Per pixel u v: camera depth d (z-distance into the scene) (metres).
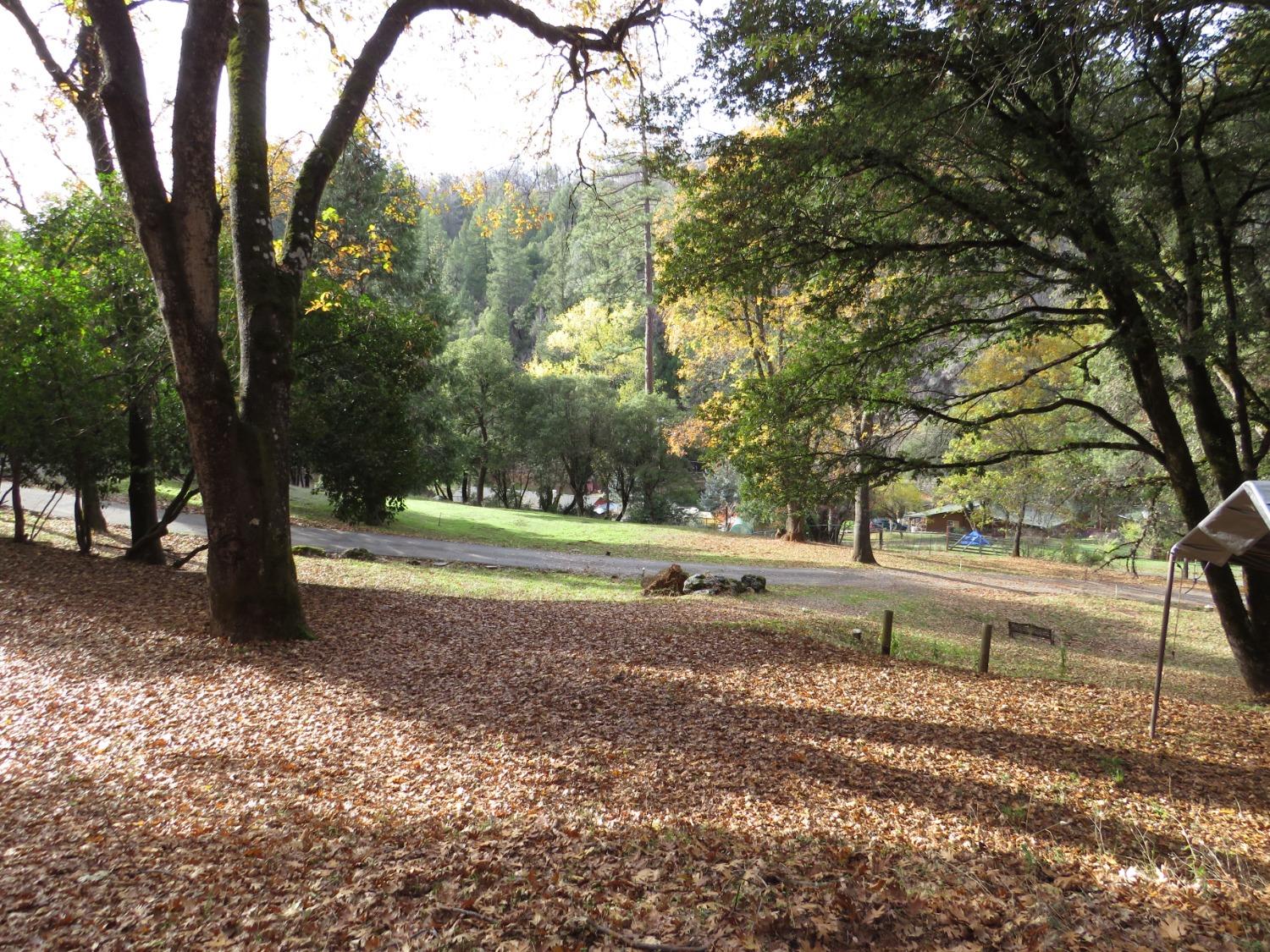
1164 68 10.24
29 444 14.55
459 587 17.75
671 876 4.99
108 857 5.32
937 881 4.93
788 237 11.61
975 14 8.46
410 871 5.04
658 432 47.50
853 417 17.38
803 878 4.96
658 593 19.52
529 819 6.04
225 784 6.79
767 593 20.61
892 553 37.59
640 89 14.96
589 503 66.75
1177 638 20.77
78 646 10.52
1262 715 10.83
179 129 10.27
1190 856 5.64
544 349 64.50
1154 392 12.35
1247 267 12.04
